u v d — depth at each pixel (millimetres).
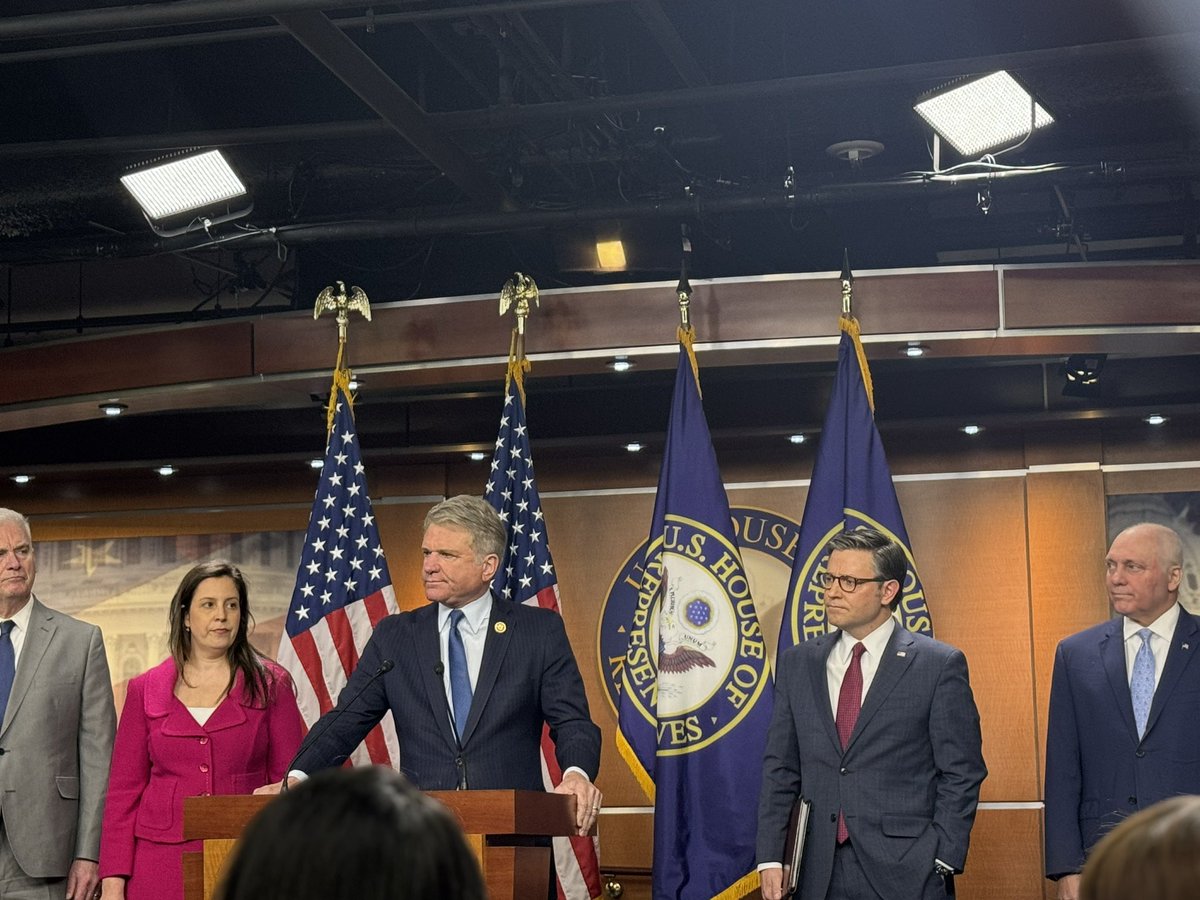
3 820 4883
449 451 8211
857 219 7371
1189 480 7684
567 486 8297
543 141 6832
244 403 7238
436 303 6531
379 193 7055
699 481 5848
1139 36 6332
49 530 8938
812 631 5652
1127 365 7672
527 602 5785
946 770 4406
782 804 4594
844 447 5793
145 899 4605
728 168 6945
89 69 7027
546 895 3691
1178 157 6148
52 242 7230
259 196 7105
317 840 1056
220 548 8750
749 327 6320
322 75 7086
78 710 5090
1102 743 4855
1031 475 7832
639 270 6883
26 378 7145
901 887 4301
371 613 5898
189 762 4688
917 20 6461
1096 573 7699
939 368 7828
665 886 5508
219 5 5004
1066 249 7871
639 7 5473
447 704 4168
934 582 7824
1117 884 1034
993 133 5980
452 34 6355
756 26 6598
